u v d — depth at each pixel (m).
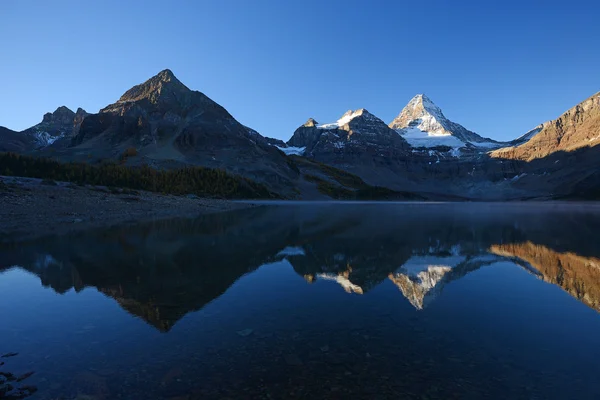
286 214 44.94
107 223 24.17
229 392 4.36
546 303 7.92
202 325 6.54
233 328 6.41
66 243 15.84
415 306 7.73
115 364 5.08
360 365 5.03
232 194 109.12
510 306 7.73
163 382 4.59
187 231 21.75
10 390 4.36
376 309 7.50
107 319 6.86
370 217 39.97
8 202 25.23
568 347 5.64
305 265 12.11
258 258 13.38
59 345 5.70
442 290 9.01
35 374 4.79
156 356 5.32
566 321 6.79
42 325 6.54
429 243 17.78
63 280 9.79
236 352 5.44
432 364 5.07
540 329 6.38
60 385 4.51
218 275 10.54
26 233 18.44
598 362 5.13
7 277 10.10
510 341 5.87
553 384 4.54
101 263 12.09
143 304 7.79
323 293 8.69
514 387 4.48
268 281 9.88
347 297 8.38
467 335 6.10
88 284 9.41
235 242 17.58
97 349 5.56
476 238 19.95
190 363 5.10
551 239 19.52
